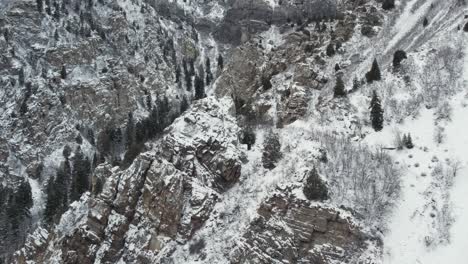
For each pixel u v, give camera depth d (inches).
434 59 2743.6
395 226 1841.8
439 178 1990.7
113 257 2078.0
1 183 3905.0
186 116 2453.2
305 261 1743.4
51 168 4148.6
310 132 2484.0
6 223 3388.3
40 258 2377.0
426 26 3410.4
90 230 2166.6
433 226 1803.6
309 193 1873.8
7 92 4815.5
